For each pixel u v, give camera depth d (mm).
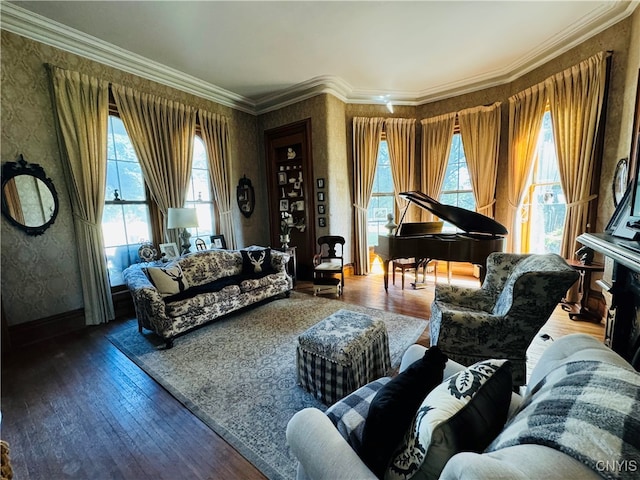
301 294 4191
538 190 4043
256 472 1388
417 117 5152
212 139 4488
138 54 3432
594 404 476
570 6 2756
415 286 4316
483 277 3162
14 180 2754
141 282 2727
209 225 4652
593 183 3186
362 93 4848
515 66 3930
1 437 1635
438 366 947
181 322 2715
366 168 5070
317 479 804
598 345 869
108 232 3459
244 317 3316
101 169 3225
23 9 2594
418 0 2625
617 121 2934
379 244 4121
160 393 2006
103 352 2605
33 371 2309
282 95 4727
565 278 1571
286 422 1701
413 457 690
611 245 1473
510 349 1773
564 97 3385
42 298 2951
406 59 3730
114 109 3428
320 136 4613
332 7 2684
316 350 1857
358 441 939
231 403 1876
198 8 2646
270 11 2715
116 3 2553
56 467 1438
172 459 1473
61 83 2943
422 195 3764
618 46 2889
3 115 2674
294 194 5113
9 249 2748
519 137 4051
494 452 478
